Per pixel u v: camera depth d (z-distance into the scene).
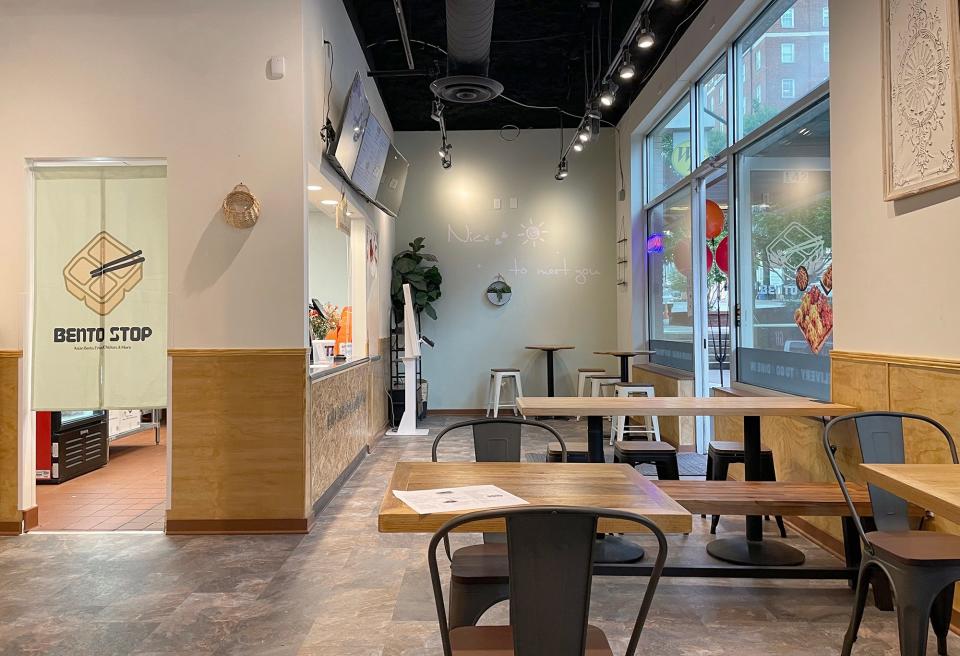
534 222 9.79
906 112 3.18
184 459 4.35
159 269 4.46
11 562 3.81
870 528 3.23
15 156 4.41
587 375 8.90
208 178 4.44
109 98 4.43
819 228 4.40
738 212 5.78
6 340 4.39
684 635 2.86
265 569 3.68
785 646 2.75
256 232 4.43
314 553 3.95
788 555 3.71
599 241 9.77
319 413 4.80
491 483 2.23
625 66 5.64
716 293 6.67
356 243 7.18
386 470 6.20
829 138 4.25
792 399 4.09
